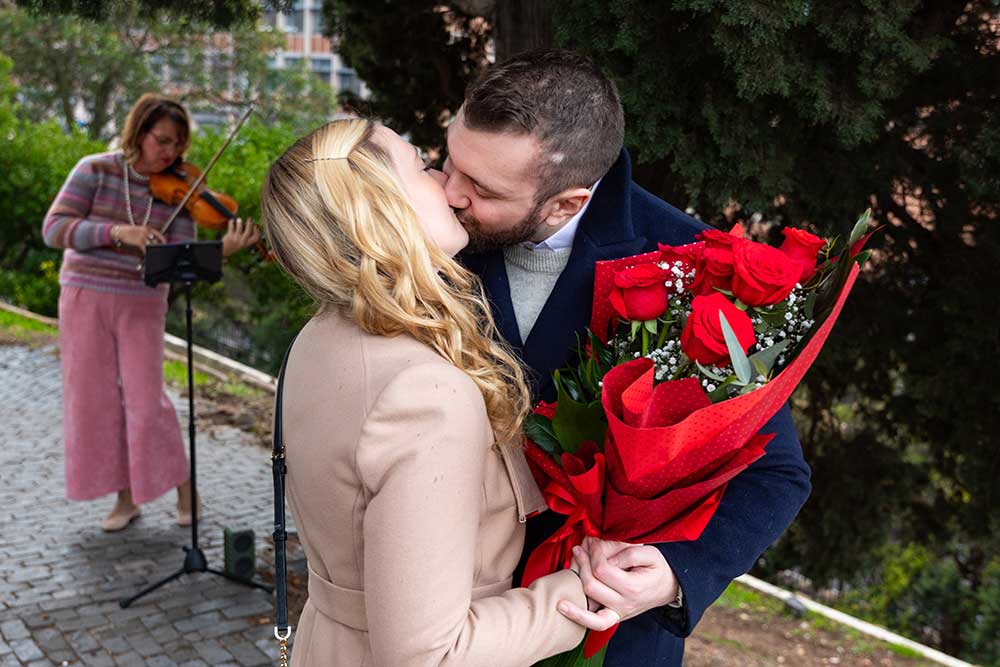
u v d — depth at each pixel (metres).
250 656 3.13
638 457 1.16
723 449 1.20
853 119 2.57
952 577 7.45
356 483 1.14
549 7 2.75
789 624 3.92
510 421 1.24
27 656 3.08
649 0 2.49
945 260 3.74
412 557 1.06
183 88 21.23
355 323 1.22
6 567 3.72
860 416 4.75
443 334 1.20
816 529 4.76
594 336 1.46
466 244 1.38
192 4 3.46
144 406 3.81
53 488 4.65
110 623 3.31
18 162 10.72
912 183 3.43
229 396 6.58
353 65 4.36
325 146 1.24
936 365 3.93
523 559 1.55
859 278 3.96
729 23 2.33
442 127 4.38
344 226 1.18
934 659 3.64
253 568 3.68
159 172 3.78
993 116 2.99
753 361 1.14
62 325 3.76
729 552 1.36
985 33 3.02
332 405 1.16
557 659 1.34
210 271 3.39
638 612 1.31
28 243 11.16
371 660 1.22
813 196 3.19
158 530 4.16
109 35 19.00
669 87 2.59
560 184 1.41
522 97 1.35
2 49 18.84
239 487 4.80
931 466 4.59
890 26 2.43
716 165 2.73
